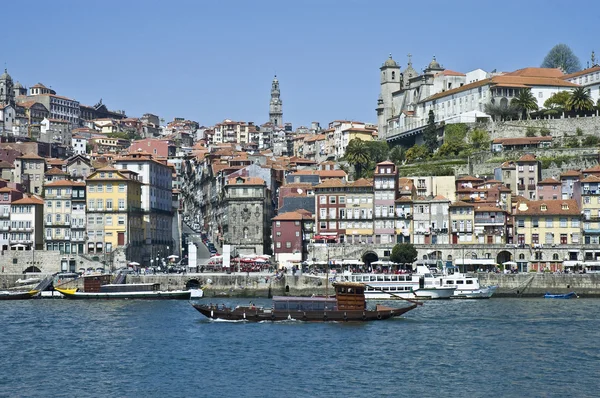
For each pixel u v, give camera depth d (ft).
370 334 537.65
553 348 487.20
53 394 390.63
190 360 458.50
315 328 564.30
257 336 531.50
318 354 472.85
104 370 436.35
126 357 467.11
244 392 391.24
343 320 595.47
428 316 619.67
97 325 579.07
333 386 401.08
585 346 492.13
